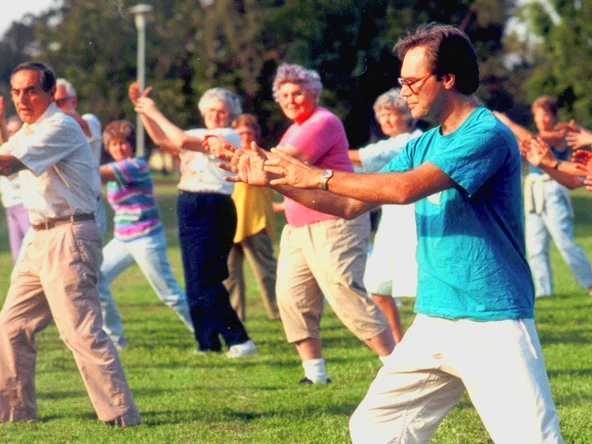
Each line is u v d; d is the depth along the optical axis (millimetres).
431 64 4191
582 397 7102
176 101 39906
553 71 40812
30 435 6273
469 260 4156
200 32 34750
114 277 9953
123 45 49344
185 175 9312
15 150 6137
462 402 7031
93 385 6445
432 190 4066
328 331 10523
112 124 9930
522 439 4043
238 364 8852
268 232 11320
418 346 4324
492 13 32438
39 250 6398
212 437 6191
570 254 13023
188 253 9305
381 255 8141
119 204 9969
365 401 4480
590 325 10656
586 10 39406
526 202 13273
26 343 6605
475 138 4078
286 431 6312
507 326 4125
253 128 10914
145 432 6316
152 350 9672
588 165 5949
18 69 6312
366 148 8352
